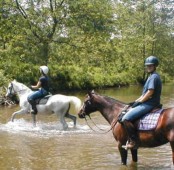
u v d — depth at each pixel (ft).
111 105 34.60
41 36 118.62
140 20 184.75
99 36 128.57
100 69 154.71
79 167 33.47
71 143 43.70
